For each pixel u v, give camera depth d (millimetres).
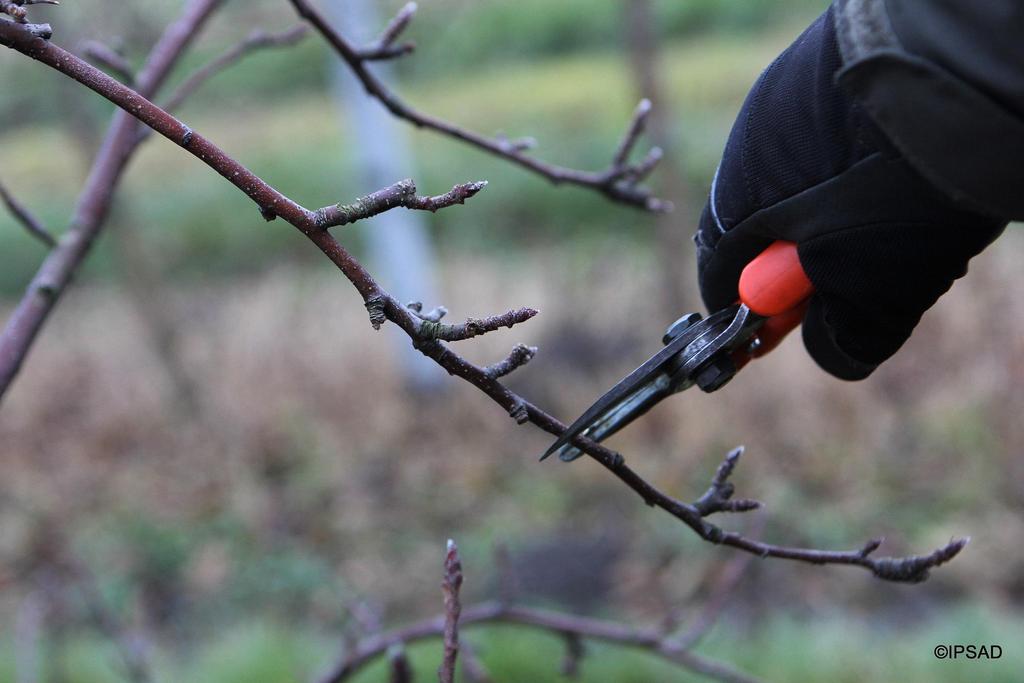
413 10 2336
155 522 9141
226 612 8039
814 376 9664
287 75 25047
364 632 2865
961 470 8438
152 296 10648
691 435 9125
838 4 1159
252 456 9969
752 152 1296
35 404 11422
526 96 21219
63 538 8906
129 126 2340
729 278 1405
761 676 5668
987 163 1034
